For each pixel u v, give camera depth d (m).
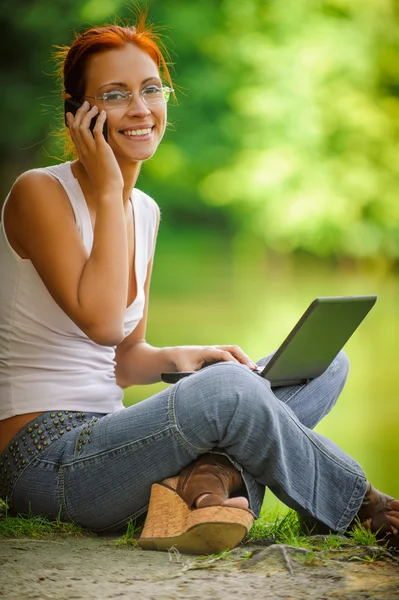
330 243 42.62
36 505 5.70
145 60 6.15
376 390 15.47
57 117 6.80
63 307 5.73
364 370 17.58
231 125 43.09
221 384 5.24
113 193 5.82
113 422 5.48
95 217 5.97
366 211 42.84
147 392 14.77
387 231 42.81
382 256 43.75
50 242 5.75
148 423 5.34
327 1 42.22
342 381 6.20
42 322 5.84
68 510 5.62
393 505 5.65
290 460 5.38
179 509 5.24
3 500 5.99
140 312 6.36
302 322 5.46
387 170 42.53
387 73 42.75
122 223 5.80
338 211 42.06
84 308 5.63
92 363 5.93
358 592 4.52
